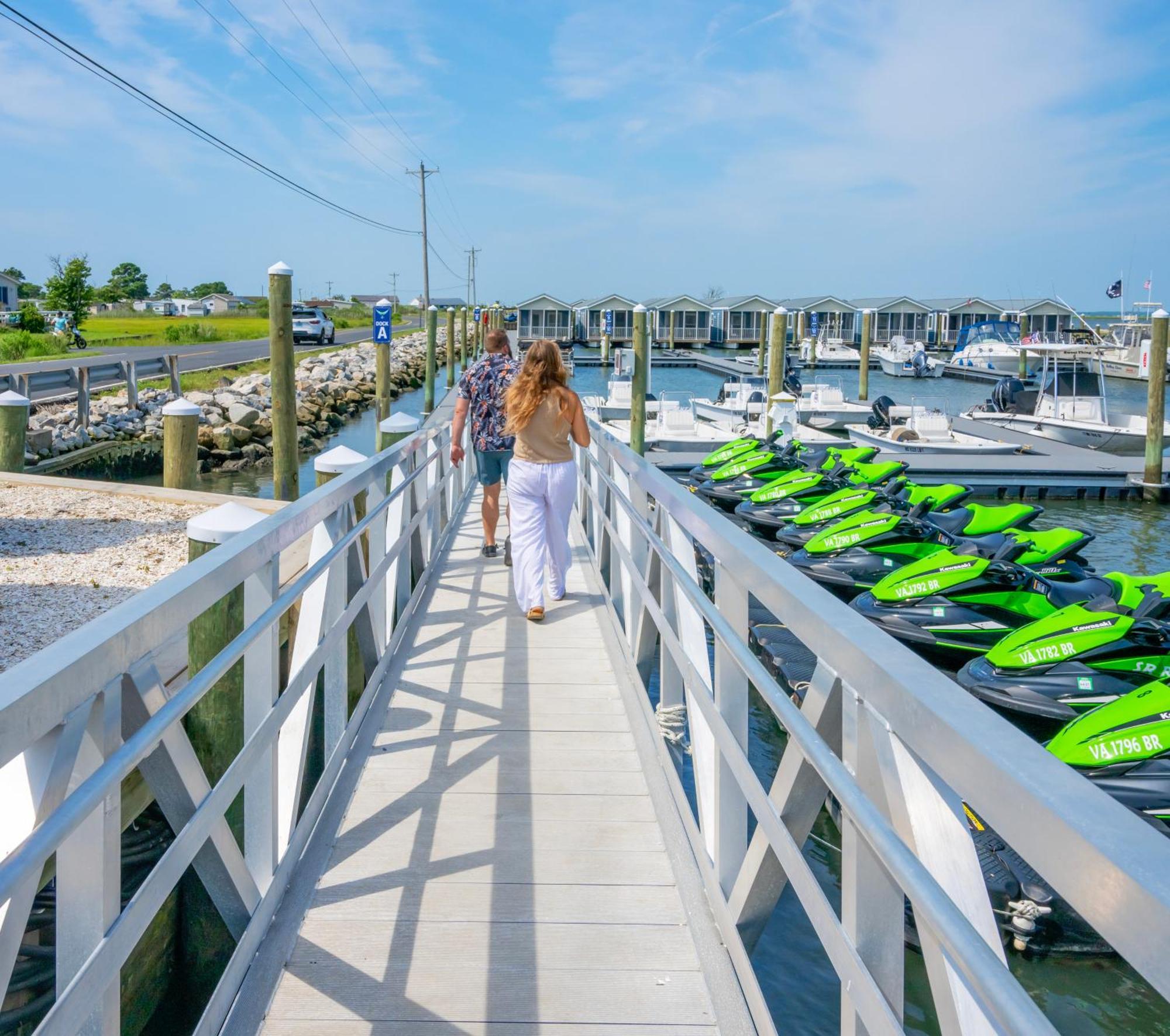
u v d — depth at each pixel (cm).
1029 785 114
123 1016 378
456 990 287
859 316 6981
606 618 658
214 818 243
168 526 980
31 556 858
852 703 190
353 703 589
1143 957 92
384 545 543
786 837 222
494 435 791
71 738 176
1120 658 676
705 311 7150
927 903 142
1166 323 1819
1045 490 1875
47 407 2092
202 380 2902
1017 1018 115
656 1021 275
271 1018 273
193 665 436
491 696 522
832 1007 453
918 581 866
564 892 339
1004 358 4903
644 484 450
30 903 162
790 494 1296
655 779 417
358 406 3506
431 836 376
